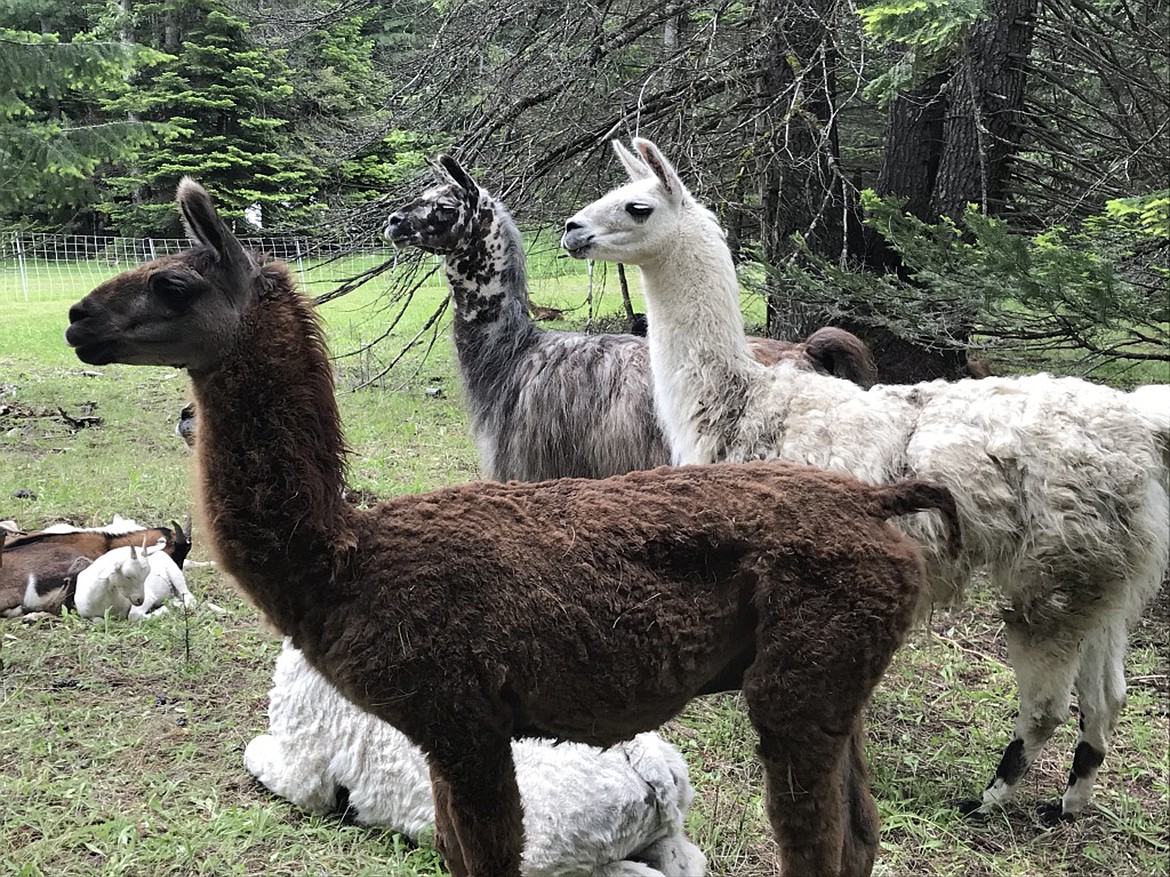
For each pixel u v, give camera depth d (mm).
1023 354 6055
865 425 4035
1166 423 3771
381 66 21188
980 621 5758
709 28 8828
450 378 11945
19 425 9641
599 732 2734
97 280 21969
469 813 2613
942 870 3520
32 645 4953
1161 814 3883
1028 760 3885
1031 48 8305
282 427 2629
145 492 7449
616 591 2580
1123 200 4312
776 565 2621
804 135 8656
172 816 3607
